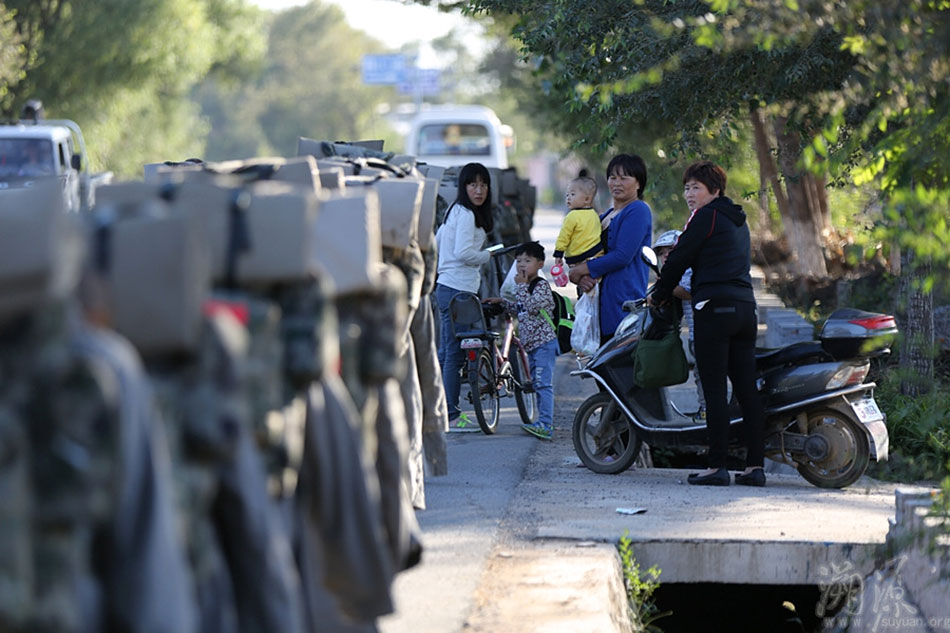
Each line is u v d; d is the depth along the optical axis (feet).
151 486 23.98
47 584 22.62
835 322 72.95
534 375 92.48
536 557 57.93
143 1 325.01
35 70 311.27
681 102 98.37
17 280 22.24
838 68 90.27
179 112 419.13
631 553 60.29
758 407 73.97
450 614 49.11
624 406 78.54
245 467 29.43
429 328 61.72
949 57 48.29
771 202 190.08
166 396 26.20
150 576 23.76
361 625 38.17
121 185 32.94
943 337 108.27
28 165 173.99
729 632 68.33
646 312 77.05
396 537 40.14
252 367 29.66
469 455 84.43
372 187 49.03
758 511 66.80
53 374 22.45
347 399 36.70
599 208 168.55
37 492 22.53
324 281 32.60
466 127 319.68
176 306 25.81
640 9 97.25
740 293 72.84
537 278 92.48
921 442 78.95
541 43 105.50
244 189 31.40
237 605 29.78
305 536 34.86
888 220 50.65
